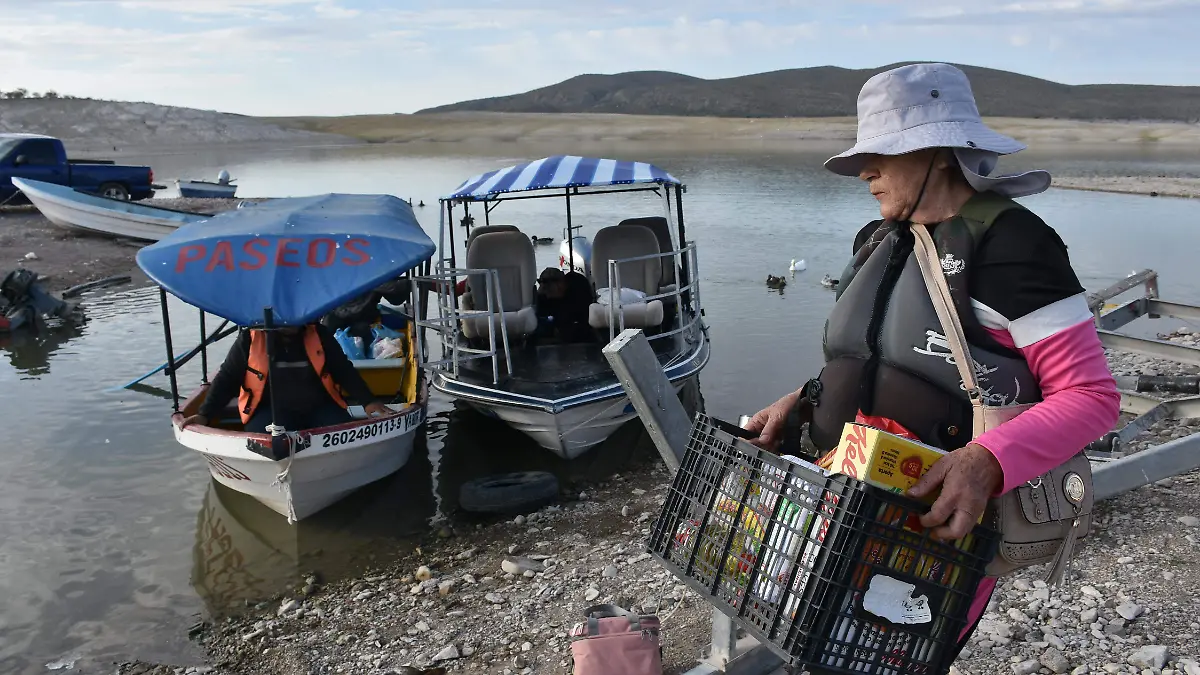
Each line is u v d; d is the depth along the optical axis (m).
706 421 2.46
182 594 6.21
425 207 30.47
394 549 6.91
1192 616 4.25
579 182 9.93
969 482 1.98
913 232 2.31
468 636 5.21
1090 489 2.20
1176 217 26.27
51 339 13.27
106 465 8.59
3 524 7.28
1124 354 10.30
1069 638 4.15
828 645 2.06
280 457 6.99
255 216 8.16
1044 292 2.04
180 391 10.84
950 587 2.12
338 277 7.24
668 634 4.66
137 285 17.20
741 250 20.42
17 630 5.72
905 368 2.32
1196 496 5.61
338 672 4.99
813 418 2.64
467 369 9.30
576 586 5.73
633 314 9.77
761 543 2.21
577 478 8.28
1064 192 34.62
